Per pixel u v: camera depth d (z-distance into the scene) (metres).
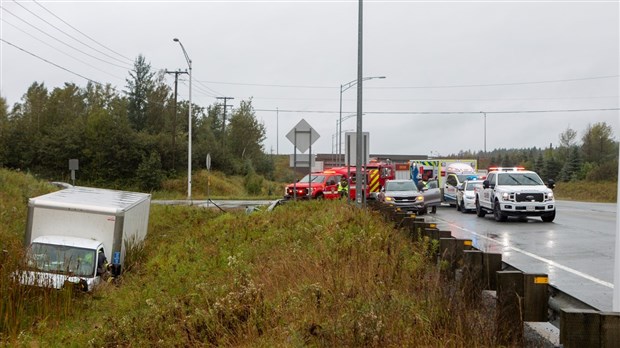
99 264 17.00
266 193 64.88
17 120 68.81
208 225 24.77
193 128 82.12
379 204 20.50
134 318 8.52
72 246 16.81
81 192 21.53
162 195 58.22
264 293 8.59
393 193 29.55
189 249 17.23
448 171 40.19
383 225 14.37
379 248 10.04
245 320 7.42
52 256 16.58
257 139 89.81
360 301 6.67
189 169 49.69
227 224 21.94
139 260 18.84
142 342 7.60
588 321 4.42
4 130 66.19
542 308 5.72
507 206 23.84
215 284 10.10
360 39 21.61
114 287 14.85
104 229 18.16
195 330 7.39
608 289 10.27
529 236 18.78
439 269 7.48
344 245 10.33
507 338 5.66
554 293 5.68
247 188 65.25
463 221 25.31
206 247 16.73
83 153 65.19
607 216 26.73
